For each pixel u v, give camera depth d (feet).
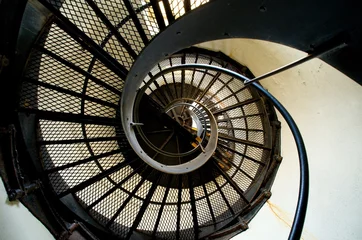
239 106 13.05
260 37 4.96
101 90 9.42
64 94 8.82
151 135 15.24
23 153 7.88
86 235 9.12
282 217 9.42
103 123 9.43
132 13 6.47
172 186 13.42
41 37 7.43
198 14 4.50
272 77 10.69
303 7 3.83
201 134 14.56
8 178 6.47
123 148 10.39
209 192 13.47
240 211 11.82
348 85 6.92
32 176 8.11
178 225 11.64
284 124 11.57
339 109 7.36
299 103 9.26
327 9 3.72
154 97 15.89
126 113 8.73
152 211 12.12
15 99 7.36
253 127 13.48
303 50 4.79
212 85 15.15
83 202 10.07
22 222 6.11
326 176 7.75
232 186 12.54
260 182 11.85
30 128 8.25
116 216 10.48
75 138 10.03
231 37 5.21
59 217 8.24
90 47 7.77
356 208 6.63
